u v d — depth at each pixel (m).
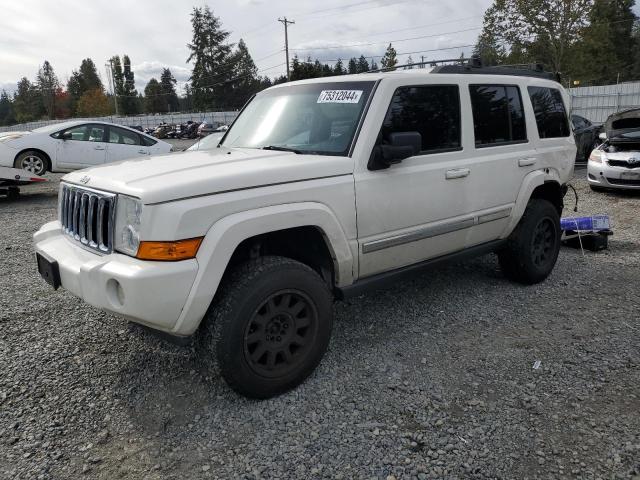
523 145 4.67
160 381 3.30
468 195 4.12
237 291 2.86
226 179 2.84
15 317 4.30
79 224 3.20
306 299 3.13
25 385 3.24
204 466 2.52
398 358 3.57
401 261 3.80
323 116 3.76
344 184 3.29
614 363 3.43
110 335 3.95
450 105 4.05
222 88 84.75
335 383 3.25
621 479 2.38
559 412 2.90
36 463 2.54
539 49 38.47
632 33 66.12
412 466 2.49
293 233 3.34
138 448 2.66
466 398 3.06
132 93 105.50
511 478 2.40
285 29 56.34
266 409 2.99
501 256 4.93
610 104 28.33
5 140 11.78
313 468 2.49
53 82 107.38
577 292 4.79
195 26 82.81
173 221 2.64
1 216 9.14
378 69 4.71
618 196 9.93
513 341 3.80
